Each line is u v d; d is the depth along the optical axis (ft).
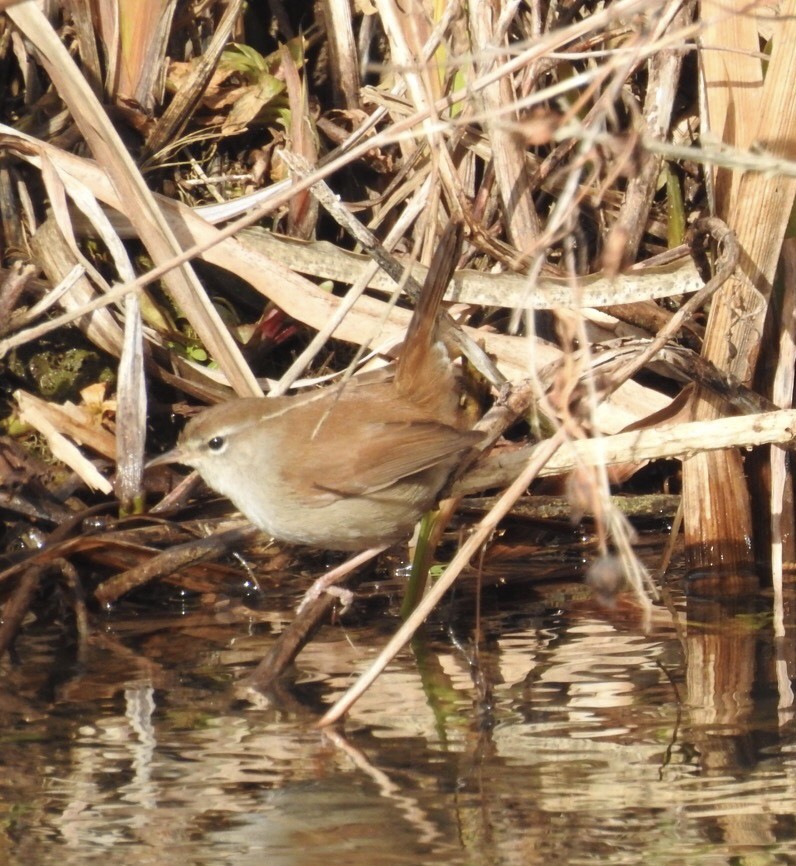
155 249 30.63
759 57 27.81
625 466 33.86
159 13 35.35
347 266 33.37
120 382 31.96
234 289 35.53
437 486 26.81
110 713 23.32
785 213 28.22
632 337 31.65
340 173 36.58
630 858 17.30
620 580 31.37
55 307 33.65
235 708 23.59
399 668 25.95
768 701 23.36
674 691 24.00
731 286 28.96
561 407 20.21
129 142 36.09
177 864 17.28
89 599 30.53
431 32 30.89
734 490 31.22
